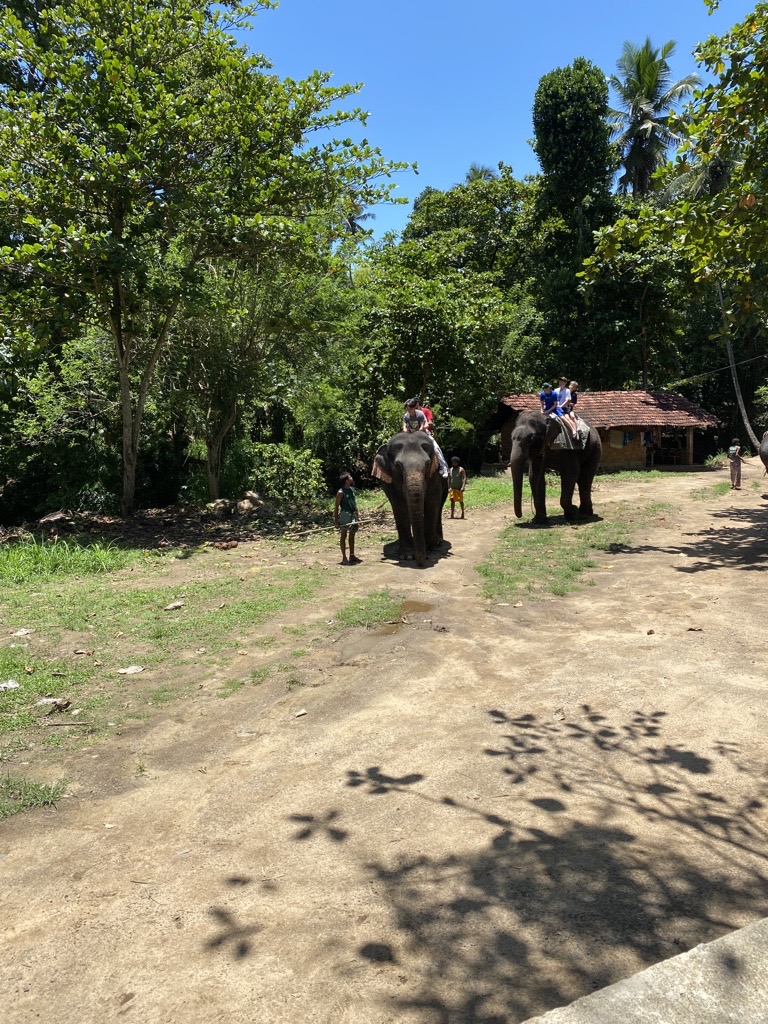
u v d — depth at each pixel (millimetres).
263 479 21047
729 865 3586
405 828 4035
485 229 39312
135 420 17344
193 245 16734
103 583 10602
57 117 14625
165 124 14078
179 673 6711
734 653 6570
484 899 3365
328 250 18609
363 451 27375
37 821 4293
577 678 6172
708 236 11648
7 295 13898
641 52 36531
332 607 8812
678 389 38500
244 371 18641
